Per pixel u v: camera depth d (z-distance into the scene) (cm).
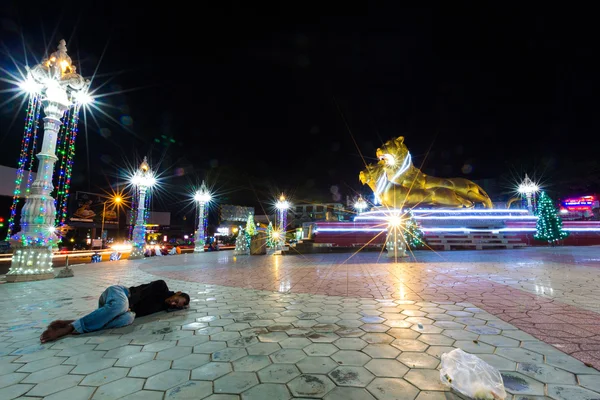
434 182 2047
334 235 2045
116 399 230
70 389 247
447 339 338
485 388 214
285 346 331
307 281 780
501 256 1332
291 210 5875
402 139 1962
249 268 1140
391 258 1363
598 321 388
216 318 450
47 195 1027
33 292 726
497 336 342
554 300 502
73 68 1098
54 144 1053
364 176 2028
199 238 2620
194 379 260
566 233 2061
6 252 2745
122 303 418
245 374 267
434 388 235
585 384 234
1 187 2903
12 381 263
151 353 321
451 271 877
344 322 412
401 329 376
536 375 250
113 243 4100
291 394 231
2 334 398
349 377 256
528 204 2434
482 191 2175
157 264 1445
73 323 392
